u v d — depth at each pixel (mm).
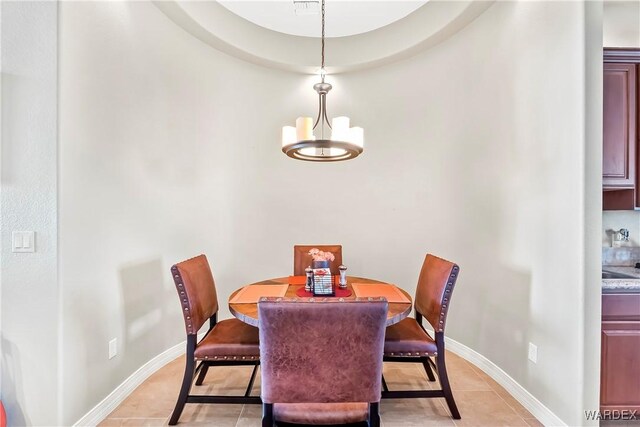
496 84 2365
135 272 2244
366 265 3254
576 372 1688
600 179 1664
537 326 1969
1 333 1678
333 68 3197
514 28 2184
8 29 1660
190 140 2727
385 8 2814
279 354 1234
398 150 3145
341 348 1236
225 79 3006
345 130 1927
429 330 3086
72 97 1738
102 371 1955
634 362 1742
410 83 3076
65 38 1691
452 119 2781
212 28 2713
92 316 1883
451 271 1921
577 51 1688
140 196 2285
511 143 2213
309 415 1300
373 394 1281
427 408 2033
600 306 1673
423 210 3018
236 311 1776
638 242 2299
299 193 3281
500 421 1908
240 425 1882
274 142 3244
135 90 2225
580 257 1669
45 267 1669
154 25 2387
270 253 3223
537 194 1975
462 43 2686
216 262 2971
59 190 1669
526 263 2068
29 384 1685
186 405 2070
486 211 2469
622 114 1913
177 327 2693
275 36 3127
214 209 2939
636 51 1888
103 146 1962
